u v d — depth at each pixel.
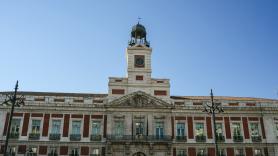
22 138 54.44
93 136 55.47
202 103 59.22
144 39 64.62
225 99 60.94
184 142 56.31
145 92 58.41
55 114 56.66
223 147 56.84
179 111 58.19
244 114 59.25
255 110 59.41
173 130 57.12
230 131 57.94
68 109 56.91
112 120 56.41
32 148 54.22
